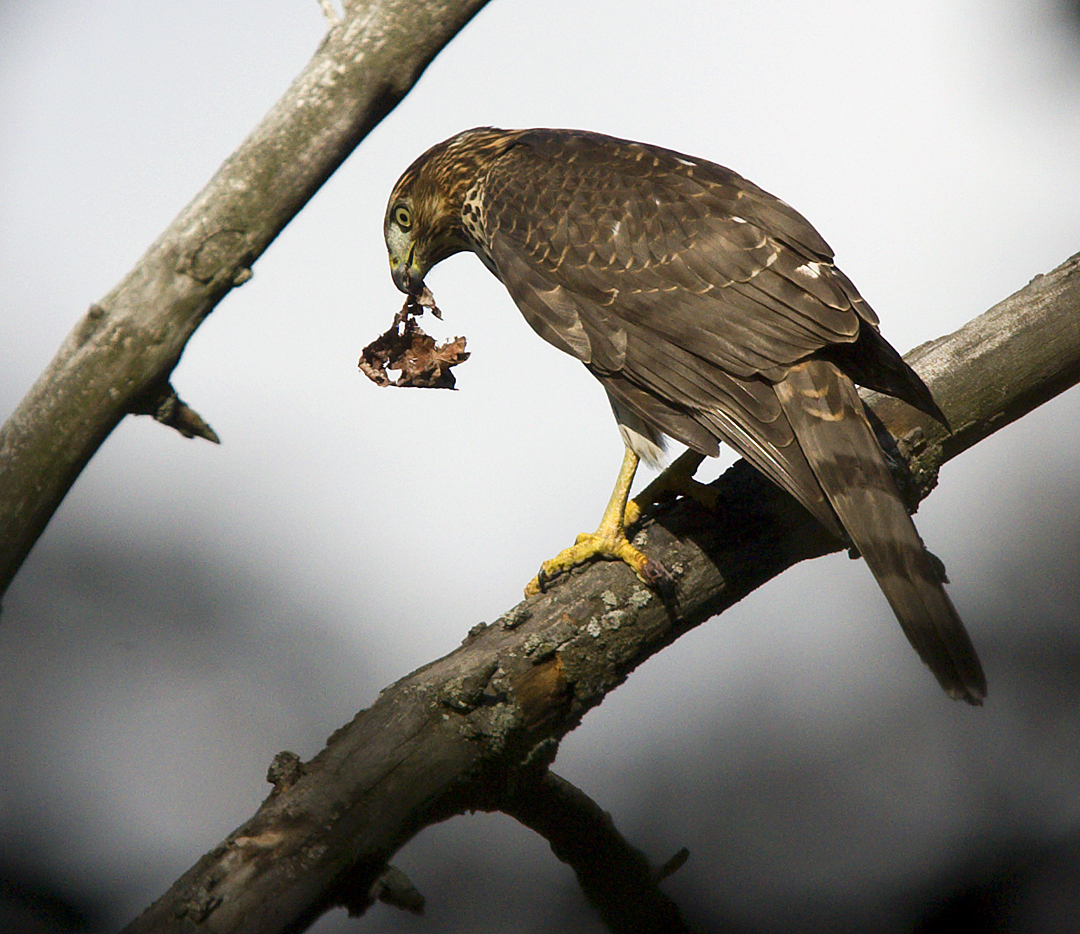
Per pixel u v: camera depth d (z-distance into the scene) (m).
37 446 7.21
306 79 7.06
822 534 7.72
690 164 8.71
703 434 7.82
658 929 8.30
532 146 9.34
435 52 7.12
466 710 6.97
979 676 6.69
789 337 7.63
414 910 6.66
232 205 7.07
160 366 7.17
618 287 8.26
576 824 8.16
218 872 6.38
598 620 7.35
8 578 7.45
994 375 8.39
